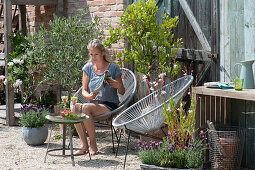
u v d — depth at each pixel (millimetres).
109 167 4285
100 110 4910
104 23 6355
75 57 6008
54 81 6703
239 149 4031
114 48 6238
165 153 4020
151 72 5590
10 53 6590
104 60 5129
